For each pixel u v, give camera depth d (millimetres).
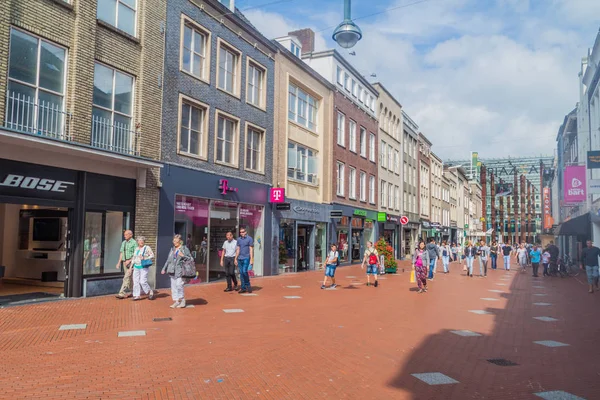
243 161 19641
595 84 26281
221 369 6023
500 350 7414
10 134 9766
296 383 5547
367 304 12383
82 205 12484
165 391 5137
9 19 10656
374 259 17500
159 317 9727
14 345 7125
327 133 27875
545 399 5133
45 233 13688
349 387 5449
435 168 57531
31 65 11312
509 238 112438
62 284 13172
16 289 13031
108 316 9711
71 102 12133
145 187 14500
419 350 7312
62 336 7789
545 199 55438
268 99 21609
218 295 13633
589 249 16188
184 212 16234
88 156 12141
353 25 8492
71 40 12242
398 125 41969
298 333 8375
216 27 18062
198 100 17016
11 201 10852
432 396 5195
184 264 11148
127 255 12562
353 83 32250
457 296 14641
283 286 16750
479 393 5316
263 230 20953
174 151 15789
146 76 14656
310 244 25672
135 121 14320
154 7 15086
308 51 31922
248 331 8469
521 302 13430
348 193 30500
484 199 97938
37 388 5156
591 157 21234
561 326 9586
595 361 6781
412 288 16844
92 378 5547
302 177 25031
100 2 13336
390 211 39281
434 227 52344
